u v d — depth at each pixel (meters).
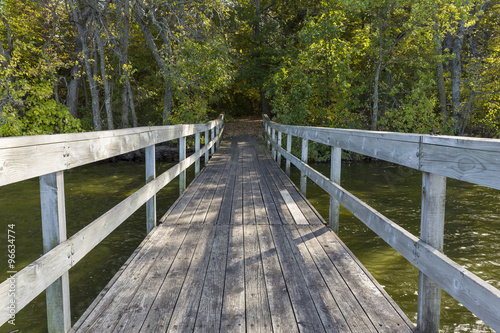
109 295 2.85
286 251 3.82
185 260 3.57
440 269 1.93
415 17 17.20
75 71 21.08
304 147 6.54
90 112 23.22
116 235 6.48
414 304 3.88
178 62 16.05
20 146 1.72
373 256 5.34
